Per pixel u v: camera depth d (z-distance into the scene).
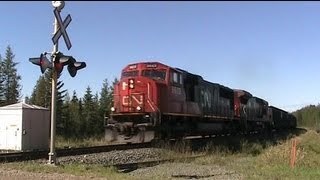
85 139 41.94
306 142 42.34
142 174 17.39
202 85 35.19
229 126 44.38
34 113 29.33
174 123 29.45
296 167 20.89
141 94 27.34
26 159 19.23
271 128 69.31
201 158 24.00
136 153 23.53
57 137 41.62
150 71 28.78
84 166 16.33
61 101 71.69
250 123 54.56
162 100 27.55
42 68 15.58
